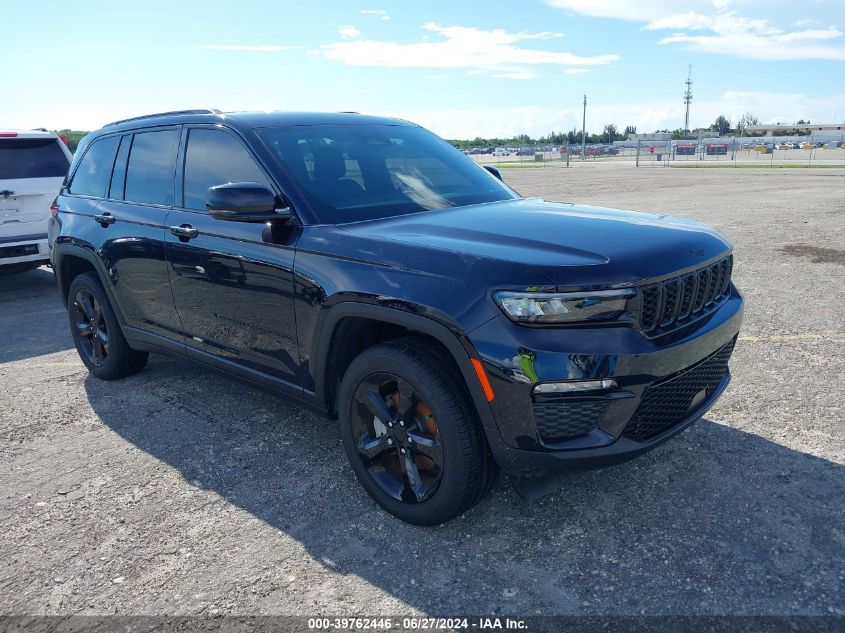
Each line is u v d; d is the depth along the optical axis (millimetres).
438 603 2459
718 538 2750
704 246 2898
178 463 3627
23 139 8117
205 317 3777
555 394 2428
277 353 3381
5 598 2574
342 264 2953
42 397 4699
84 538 2961
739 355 4898
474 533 2877
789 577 2500
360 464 3090
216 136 3748
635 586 2496
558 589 2504
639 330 2516
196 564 2746
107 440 3953
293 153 3518
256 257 3320
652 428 2676
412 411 2855
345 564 2707
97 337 4930
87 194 4809
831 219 11977
